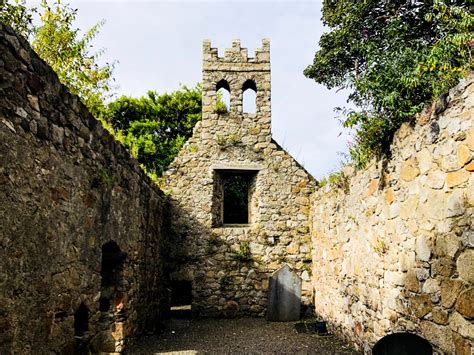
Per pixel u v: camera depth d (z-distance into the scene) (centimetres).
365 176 664
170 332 900
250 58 1215
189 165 1152
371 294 635
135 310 738
